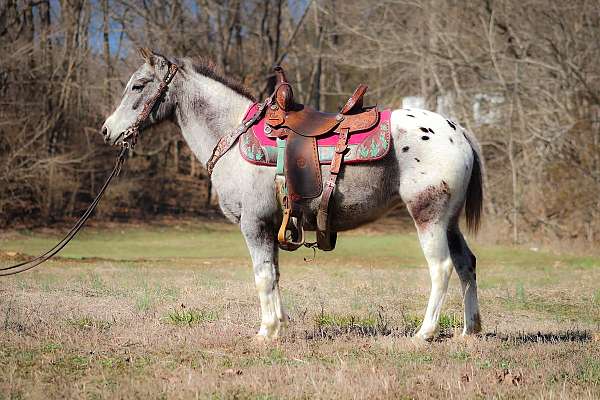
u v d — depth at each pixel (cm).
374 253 2272
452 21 2822
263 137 688
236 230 3347
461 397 520
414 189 673
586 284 1298
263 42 3959
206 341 698
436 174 670
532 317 941
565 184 2398
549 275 1486
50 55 3119
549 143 2416
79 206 3269
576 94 2447
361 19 3509
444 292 680
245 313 885
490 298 1108
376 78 3653
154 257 2102
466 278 716
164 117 746
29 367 610
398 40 3009
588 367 604
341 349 675
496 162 2823
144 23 3594
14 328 762
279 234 671
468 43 2853
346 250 2369
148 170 3669
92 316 847
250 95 738
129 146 742
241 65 3953
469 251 721
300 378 565
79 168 3155
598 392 534
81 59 3172
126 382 560
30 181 2927
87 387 550
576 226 2366
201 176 4441
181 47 3706
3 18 2908
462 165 681
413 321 853
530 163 2544
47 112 3023
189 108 736
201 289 1135
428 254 677
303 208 677
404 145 675
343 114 691
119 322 812
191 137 741
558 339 741
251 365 613
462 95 2744
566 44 2430
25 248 2300
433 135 679
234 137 699
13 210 2923
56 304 945
